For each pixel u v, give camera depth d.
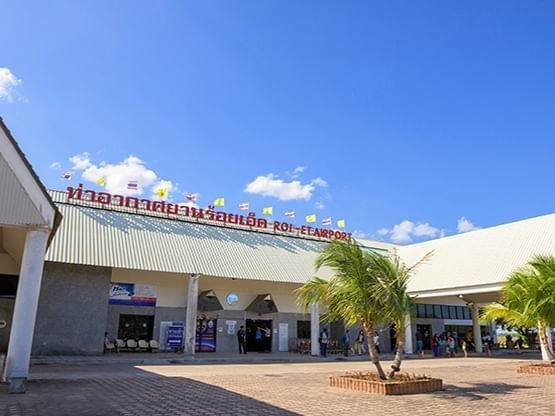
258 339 32.53
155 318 28.73
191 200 34.00
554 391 12.66
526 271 20.81
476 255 33.25
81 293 24.42
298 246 35.06
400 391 11.80
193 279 26.91
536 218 32.38
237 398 10.82
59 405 9.41
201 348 30.11
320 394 11.62
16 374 11.36
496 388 13.30
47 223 12.59
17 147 12.39
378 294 12.63
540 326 20.75
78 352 23.66
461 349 38.97
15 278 21.62
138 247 27.02
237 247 31.50
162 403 9.93
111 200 29.92
